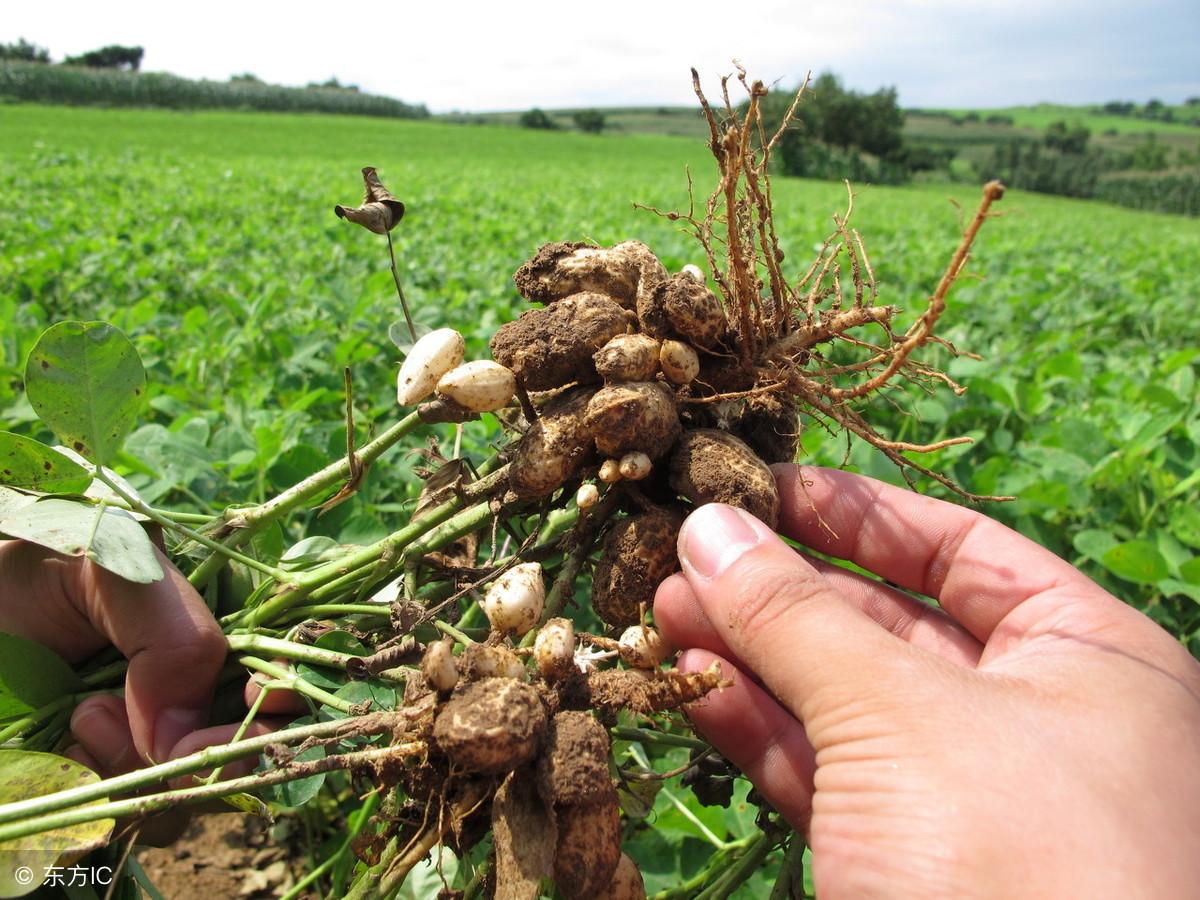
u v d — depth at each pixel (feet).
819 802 0.53
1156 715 0.52
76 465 0.66
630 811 0.72
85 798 0.50
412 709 0.53
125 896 0.64
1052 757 0.49
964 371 1.80
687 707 0.66
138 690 0.64
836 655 0.54
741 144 0.58
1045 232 7.61
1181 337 3.51
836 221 0.68
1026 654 0.59
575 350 0.61
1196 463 1.45
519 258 3.51
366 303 2.03
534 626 0.58
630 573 0.63
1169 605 1.22
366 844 0.59
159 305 2.44
